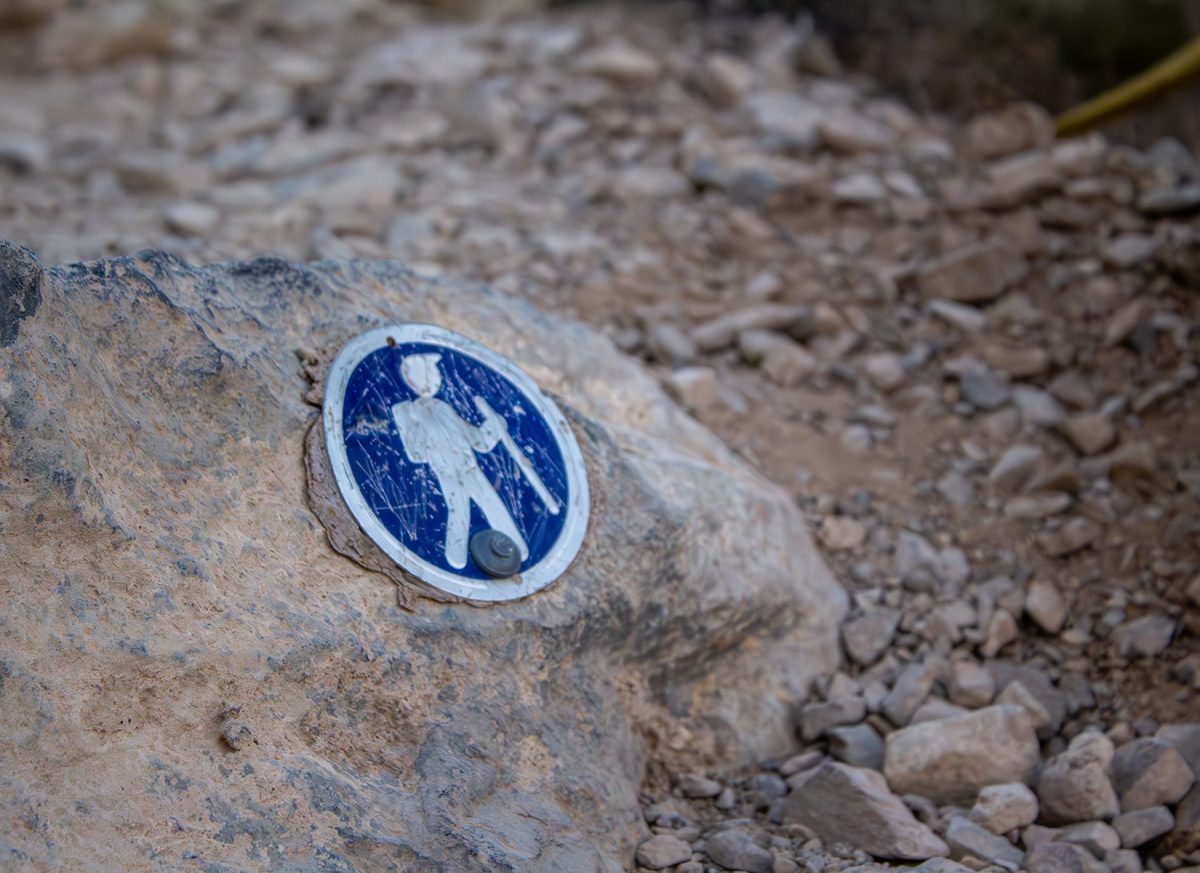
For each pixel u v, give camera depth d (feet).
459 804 1.52
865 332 2.60
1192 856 1.72
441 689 1.58
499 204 2.88
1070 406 2.45
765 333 2.53
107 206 2.89
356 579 1.58
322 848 1.43
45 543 1.38
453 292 1.94
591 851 1.57
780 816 1.78
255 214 2.81
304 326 1.70
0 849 1.28
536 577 1.68
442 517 1.65
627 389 2.04
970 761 1.80
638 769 1.78
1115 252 2.69
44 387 1.40
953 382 2.51
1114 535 2.20
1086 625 2.08
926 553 2.15
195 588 1.47
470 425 1.73
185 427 1.54
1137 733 1.91
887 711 1.92
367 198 2.85
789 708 1.93
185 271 1.63
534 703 1.65
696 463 1.94
